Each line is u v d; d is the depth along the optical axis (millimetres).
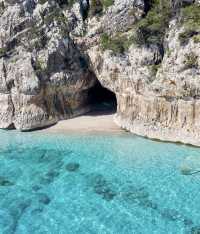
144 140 32562
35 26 37594
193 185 25391
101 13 36281
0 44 38406
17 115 37625
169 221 22281
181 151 29875
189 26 30266
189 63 29422
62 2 37781
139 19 34531
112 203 24406
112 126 36094
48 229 22359
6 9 38594
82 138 33938
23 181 27844
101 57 36031
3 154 32156
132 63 33188
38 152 32094
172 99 30922
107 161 29453
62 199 25297
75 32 37188
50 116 37844
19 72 36844
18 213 24047
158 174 26984
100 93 43625
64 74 37156
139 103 33406
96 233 21703
